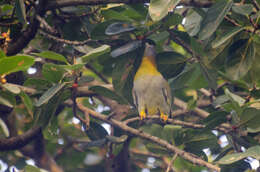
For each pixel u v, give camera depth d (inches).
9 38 376.8
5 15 400.8
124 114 517.3
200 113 539.8
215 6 331.3
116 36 403.5
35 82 356.2
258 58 367.6
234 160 324.8
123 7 437.7
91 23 425.1
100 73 573.0
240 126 355.3
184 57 417.1
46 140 617.3
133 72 416.2
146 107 521.0
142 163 609.6
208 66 394.3
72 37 425.1
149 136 402.6
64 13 421.1
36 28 377.4
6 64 285.1
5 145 429.1
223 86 502.0
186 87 625.3
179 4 367.2
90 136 434.3
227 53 363.9
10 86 296.0
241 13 329.1
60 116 594.6
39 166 536.4
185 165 570.3
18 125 567.2
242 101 358.3
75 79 340.8
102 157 652.1
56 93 341.4
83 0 376.5
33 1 393.7
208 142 398.3
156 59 419.8
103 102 544.4
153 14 298.7
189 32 416.5
